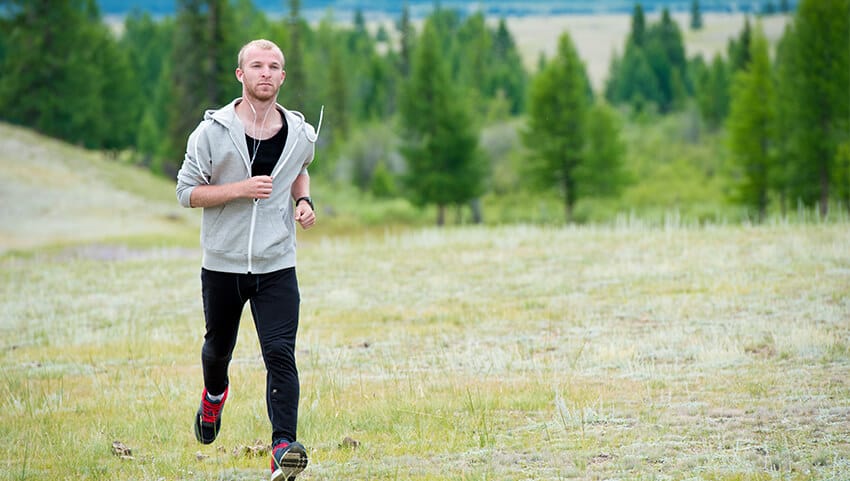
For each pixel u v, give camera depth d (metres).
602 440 8.69
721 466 7.64
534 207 108.88
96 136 118.19
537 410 10.02
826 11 76.88
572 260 22.44
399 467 8.14
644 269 20.12
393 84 177.38
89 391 12.05
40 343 16.33
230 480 8.05
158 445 9.27
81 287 22.83
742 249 22.06
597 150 93.69
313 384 11.64
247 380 12.23
